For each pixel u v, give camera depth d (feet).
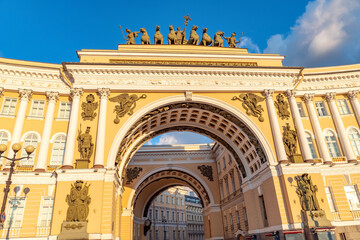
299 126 80.18
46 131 72.43
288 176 73.15
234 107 81.15
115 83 78.02
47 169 69.41
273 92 83.92
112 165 69.51
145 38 93.71
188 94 79.61
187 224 258.16
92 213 62.64
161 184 163.32
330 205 75.46
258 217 83.87
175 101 79.41
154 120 85.40
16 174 66.44
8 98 75.36
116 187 76.33
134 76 79.36
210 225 136.77
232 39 97.86
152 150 137.80
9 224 63.10
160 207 222.89
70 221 61.00
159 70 79.77
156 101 78.54
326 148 80.69
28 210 64.44
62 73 76.95
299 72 85.05
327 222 67.92
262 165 80.07
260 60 88.69
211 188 134.51
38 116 75.20
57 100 78.02
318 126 83.71
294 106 82.69
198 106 83.10
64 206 63.00
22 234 62.39
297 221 68.69
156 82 79.77
